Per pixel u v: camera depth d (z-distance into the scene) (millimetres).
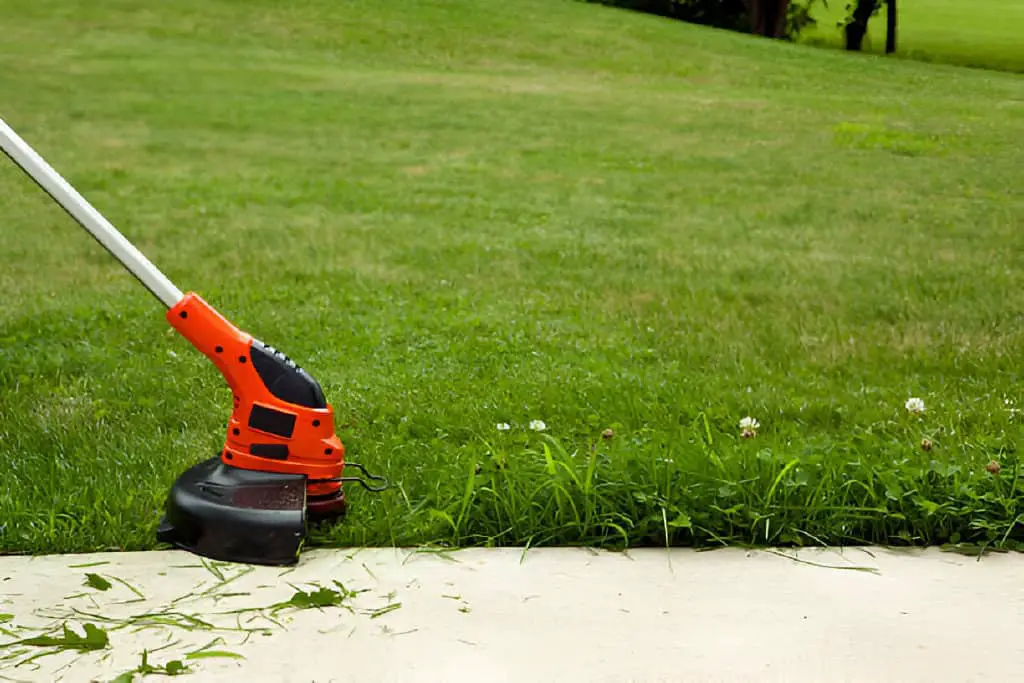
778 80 28469
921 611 3082
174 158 15438
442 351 6180
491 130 18812
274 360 3502
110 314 6895
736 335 6676
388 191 13250
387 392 5309
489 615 3014
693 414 4969
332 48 28953
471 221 11359
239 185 13445
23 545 3457
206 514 3361
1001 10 56688
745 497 3676
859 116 21594
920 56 42406
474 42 30688
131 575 3256
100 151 15781
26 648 2797
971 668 2748
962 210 12375
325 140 17406
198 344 3461
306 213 11719
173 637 2867
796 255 9680
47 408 4938
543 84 25469
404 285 8172
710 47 33062
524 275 8664
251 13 31984
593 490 3641
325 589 3062
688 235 10734
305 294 7723
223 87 22688
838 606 3109
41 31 28281
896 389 5578
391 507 3705
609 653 2801
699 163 15898
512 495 3615
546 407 5043
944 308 7555
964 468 3902
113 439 4535
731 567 3391
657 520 3561
